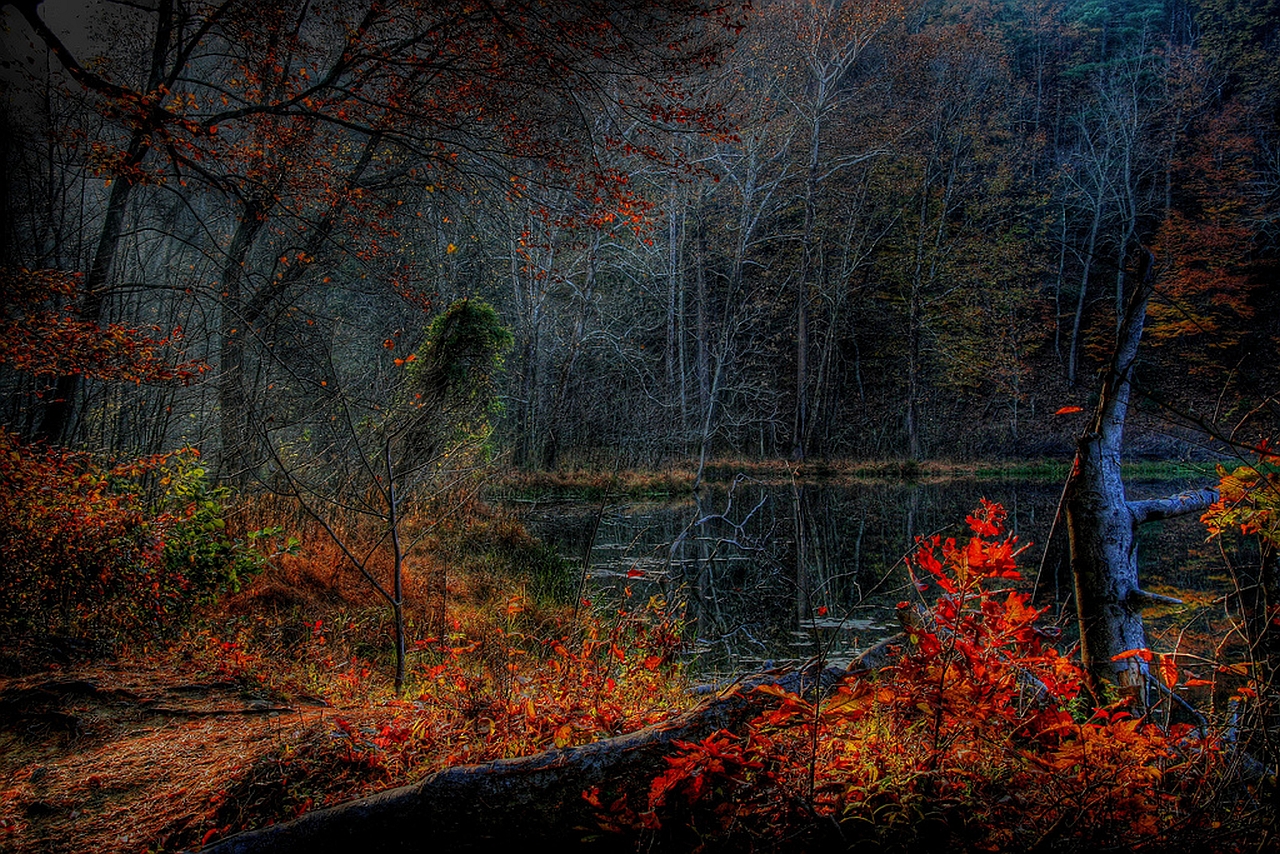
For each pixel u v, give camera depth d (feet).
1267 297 105.91
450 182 40.22
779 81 97.35
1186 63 121.60
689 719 7.34
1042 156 127.24
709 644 22.58
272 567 23.58
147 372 21.03
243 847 6.49
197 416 30.94
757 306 94.63
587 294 77.66
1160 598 9.83
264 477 28.07
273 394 29.27
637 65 31.27
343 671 17.62
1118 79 128.77
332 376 23.91
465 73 31.24
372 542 27.58
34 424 26.27
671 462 85.81
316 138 37.88
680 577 31.48
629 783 6.71
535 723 9.47
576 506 61.87
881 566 37.06
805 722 6.72
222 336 31.24
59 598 16.29
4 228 20.77
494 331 44.78
